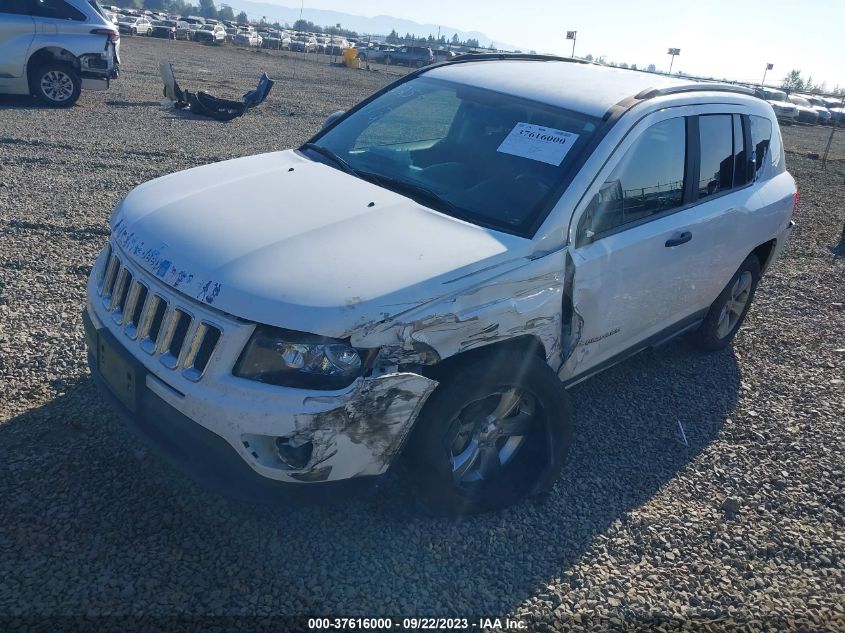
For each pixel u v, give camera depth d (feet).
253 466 8.86
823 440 15.05
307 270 9.29
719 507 12.45
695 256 14.57
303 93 71.10
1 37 42.01
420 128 13.91
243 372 8.88
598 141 12.05
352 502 11.22
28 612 8.56
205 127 44.14
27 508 10.19
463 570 10.23
